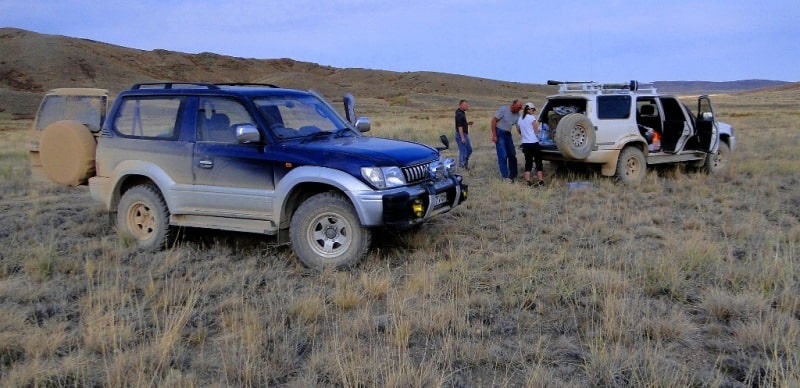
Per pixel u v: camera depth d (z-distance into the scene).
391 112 65.44
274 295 5.34
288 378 3.91
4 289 5.49
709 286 5.40
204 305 5.21
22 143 22.11
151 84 7.36
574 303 5.07
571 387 3.66
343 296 5.16
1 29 131.12
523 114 10.76
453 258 6.24
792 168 12.05
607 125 10.74
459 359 4.09
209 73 172.12
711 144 11.49
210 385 3.76
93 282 5.84
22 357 4.23
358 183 5.93
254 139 6.16
